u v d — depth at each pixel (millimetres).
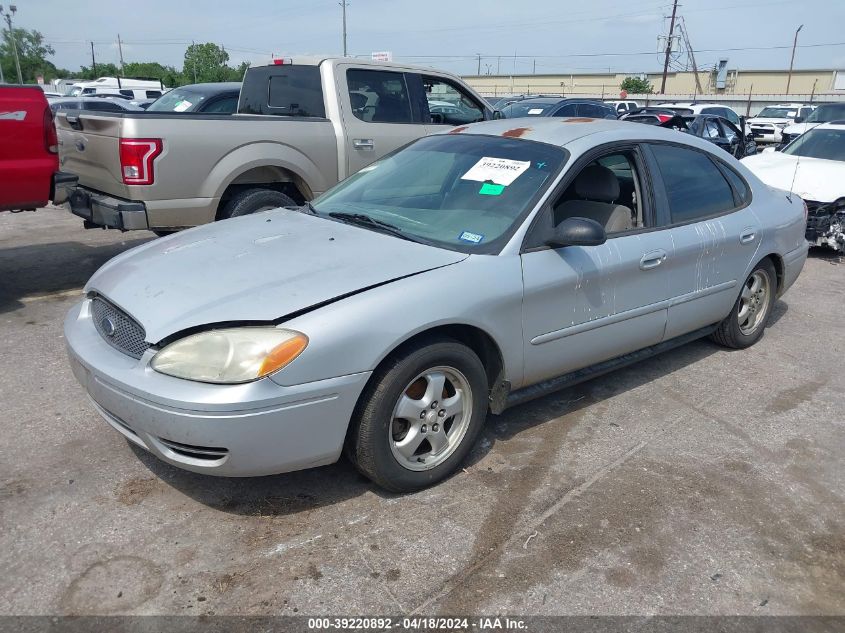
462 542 2859
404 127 7070
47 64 88875
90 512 2973
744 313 5012
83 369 2965
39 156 5398
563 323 3549
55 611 2436
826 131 9508
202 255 3275
